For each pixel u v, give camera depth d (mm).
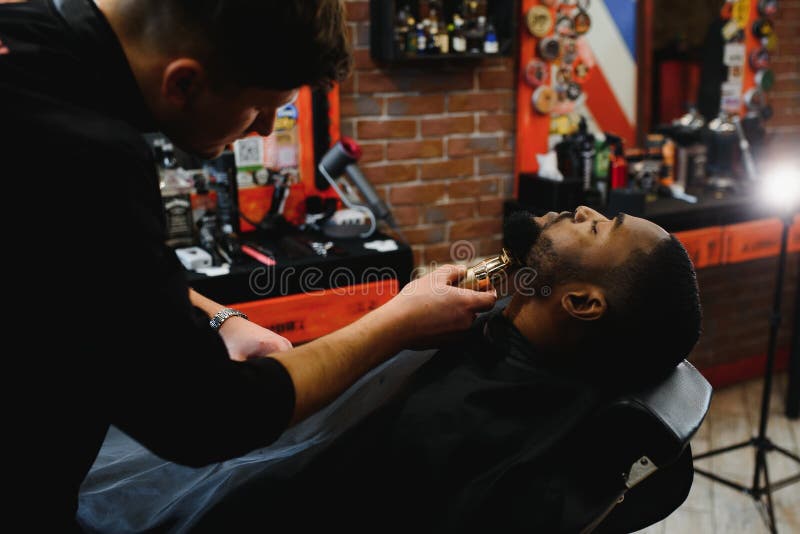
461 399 1003
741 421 3174
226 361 743
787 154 3340
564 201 2777
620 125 3146
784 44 3426
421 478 970
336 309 2207
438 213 2951
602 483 929
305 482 1034
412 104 2797
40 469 784
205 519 1022
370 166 2791
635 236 924
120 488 1106
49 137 663
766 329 3617
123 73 731
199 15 691
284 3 689
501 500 914
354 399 1150
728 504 2570
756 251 2865
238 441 743
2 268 675
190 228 2305
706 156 3150
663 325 911
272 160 2541
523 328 1026
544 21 2863
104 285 671
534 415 980
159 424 710
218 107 759
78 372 713
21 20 708
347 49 793
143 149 728
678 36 3148
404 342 922
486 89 2920
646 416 899
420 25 2596
